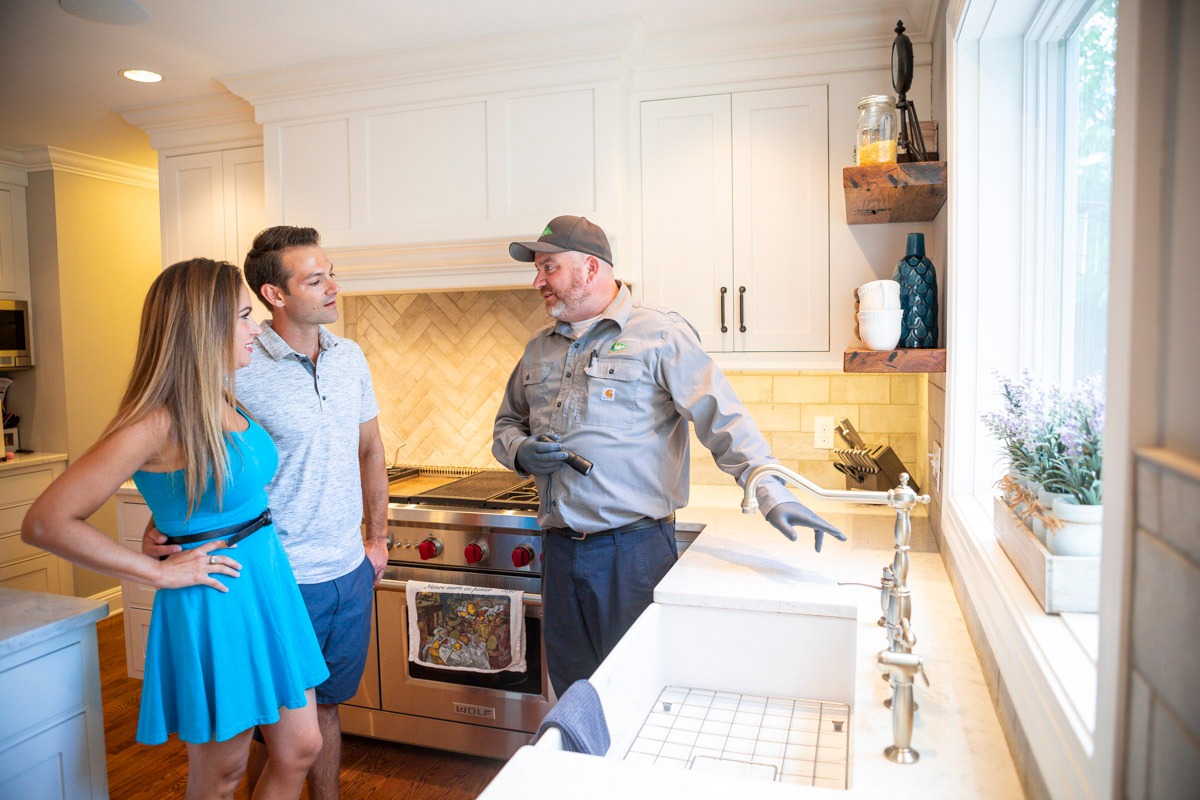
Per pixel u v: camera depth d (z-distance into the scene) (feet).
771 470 4.32
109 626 13.50
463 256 8.96
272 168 9.68
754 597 5.28
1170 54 1.92
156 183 14.65
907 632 4.01
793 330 8.53
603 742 3.87
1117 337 2.11
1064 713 2.53
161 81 9.61
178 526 5.27
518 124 8.77
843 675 5.14
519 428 7.64
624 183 8.71
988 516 5.07
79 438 13.62
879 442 9.20
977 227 5.26
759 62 8.42
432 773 8.50
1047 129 5.04
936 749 3.49
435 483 9.96
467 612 8.29
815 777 3.90
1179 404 1.94
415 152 9.14
